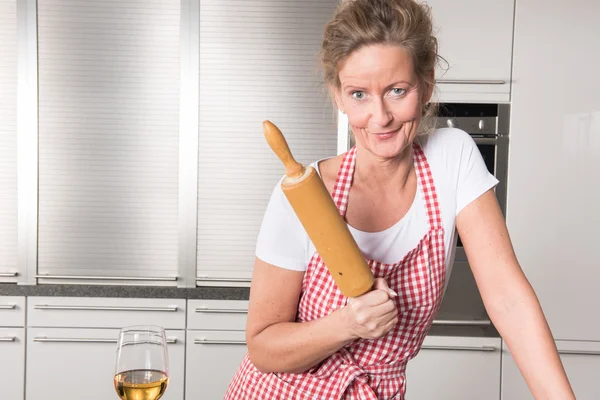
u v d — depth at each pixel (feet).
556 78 8.77
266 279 3.64
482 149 8.96
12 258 9.44
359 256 2.89
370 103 2.98
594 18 8.71
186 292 9.14
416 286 3.64
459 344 8.86
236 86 9.39
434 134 3.72
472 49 8.80
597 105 8.77
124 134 9.39
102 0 9.29
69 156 9.38
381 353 3.67
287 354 3.38
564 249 8.87
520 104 8.82
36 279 9.39
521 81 8.80
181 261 9.44
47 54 9.32
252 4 9.33
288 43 9.37
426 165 3.63
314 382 3.70
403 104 2.98
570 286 8.88
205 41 9.36
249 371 3.97
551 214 8.86
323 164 3.79
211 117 9.40
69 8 9.29
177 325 9.19
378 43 2.86
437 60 3.38
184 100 9.36
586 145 8.80
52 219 9.41
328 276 3.55
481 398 8.89
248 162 9.44
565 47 8.75
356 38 2.87
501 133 8.95
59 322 9.17
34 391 9.20
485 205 3.62
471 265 3.66
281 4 9.34
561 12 8.73
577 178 8.82
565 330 8.91
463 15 8.78
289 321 3.71
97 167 9.39
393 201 3.62
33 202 9.37
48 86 9.34
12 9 9.29
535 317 3.39
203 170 9.43
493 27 8.78
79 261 9.43
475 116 8.95
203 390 9.21
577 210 8.84
